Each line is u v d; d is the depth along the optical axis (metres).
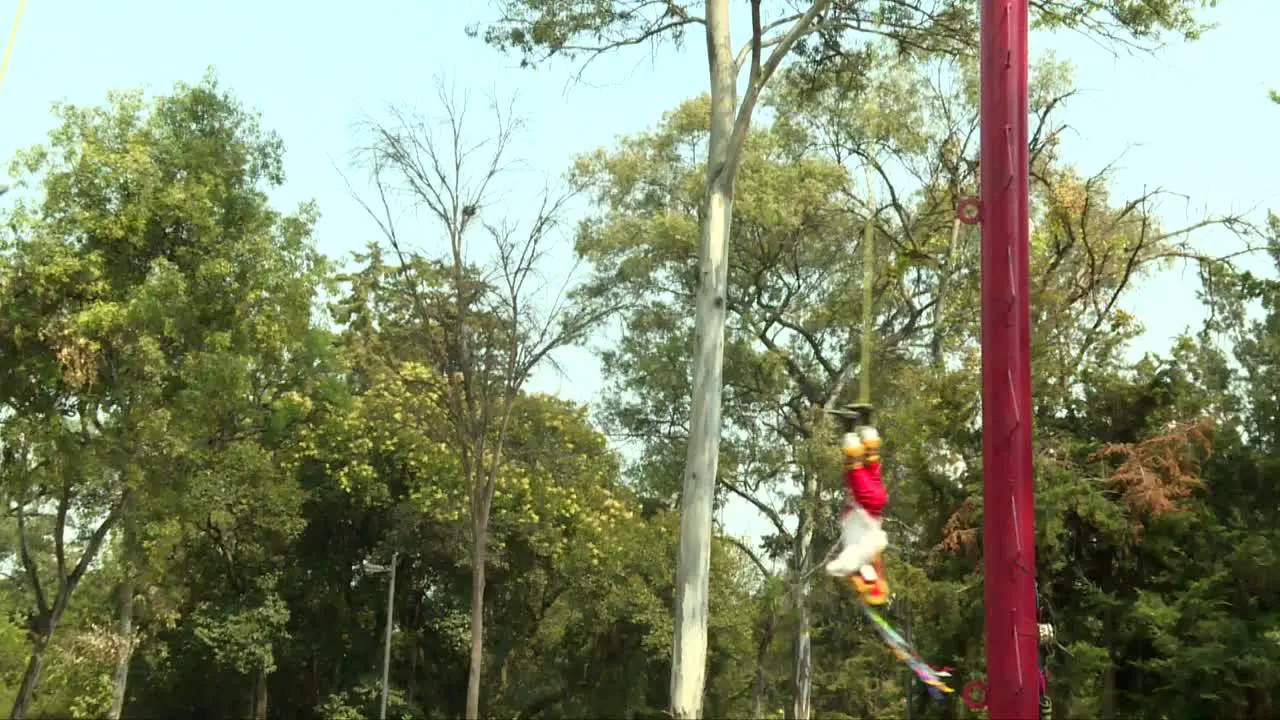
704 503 16.23
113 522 30.47
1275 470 18.92
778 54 16.92
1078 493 18.67
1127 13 17.67
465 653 46.94
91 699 38.41
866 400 9.25
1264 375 21.06
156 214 29.02
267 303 31.44
